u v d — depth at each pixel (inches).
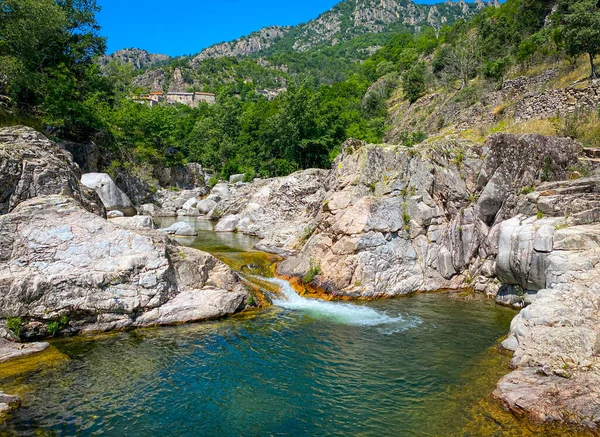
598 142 978.1
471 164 868.0
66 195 678.5
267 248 1002.1
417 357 518.6
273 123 2027.6
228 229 1318.9
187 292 634.8
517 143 839.7
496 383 442.9
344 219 805.9
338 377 466.9
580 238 593.6
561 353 446.3
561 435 348.8
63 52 1679.4
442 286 815.1
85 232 593.6
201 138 3088.1
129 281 585.9
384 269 780.0
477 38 2967.5
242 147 2532.0
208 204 1711.4
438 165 874.1
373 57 5541.3
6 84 1370.6
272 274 853.2
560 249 608.4
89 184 1219.9
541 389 401.7
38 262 548.7
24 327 517.7
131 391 423.2
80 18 1705.2
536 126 1194.6
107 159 1646.2
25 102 1429.6
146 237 621.6
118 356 498.3
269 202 1328.7
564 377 418.3
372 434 362.6
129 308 578.2
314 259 823.7
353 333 594.9
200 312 621.3
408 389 440.5
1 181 618.2
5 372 439.2
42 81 1411.2
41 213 579.8
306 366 492.1
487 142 881.5
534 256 640.4
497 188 820.0
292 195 1269.7
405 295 779.4
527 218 732.0
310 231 984.9
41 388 418.0
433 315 674.2
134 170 1828.2
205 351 522.9
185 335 568.1
